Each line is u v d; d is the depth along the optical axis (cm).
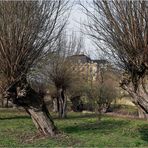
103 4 1404
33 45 1820
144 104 1384
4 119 3394
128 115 4175
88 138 2058
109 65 1551
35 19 1802
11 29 1747
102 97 4041
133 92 1408
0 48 1745
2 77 1784
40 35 1850
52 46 1948
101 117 3603
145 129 2506
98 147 1772
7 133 2234
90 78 4269
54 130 2058
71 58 3953
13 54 1756
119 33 1362
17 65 1769
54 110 4731
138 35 1334
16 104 1939
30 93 1972
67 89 4153
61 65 3756
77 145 1823
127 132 2352
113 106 4784
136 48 1341
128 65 1401
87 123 2997
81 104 4962
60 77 3759
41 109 2023
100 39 1436
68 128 2611
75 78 3991
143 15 1321
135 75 1398
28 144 1848
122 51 1369
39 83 3556
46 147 1767
